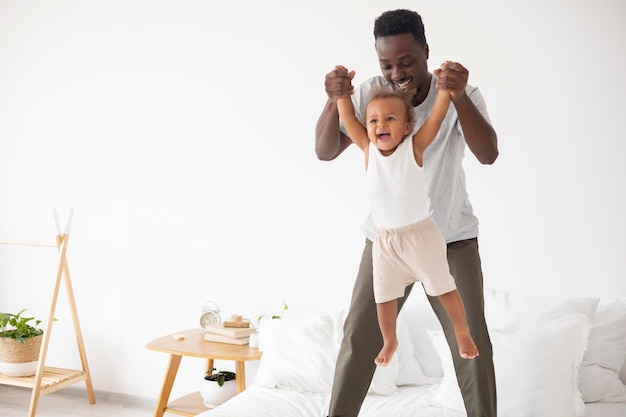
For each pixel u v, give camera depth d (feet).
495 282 10.37
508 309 9.50
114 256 12.66
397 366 9.42
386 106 5.18
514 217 10.28
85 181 12.86
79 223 12.89
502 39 10.33
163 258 12.35
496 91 10.37
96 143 12.80
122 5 12.65
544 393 8.06
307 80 11.43
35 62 13.23
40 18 13.21
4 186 13.39
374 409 8.46
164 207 12.35
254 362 11.65
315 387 9.11
